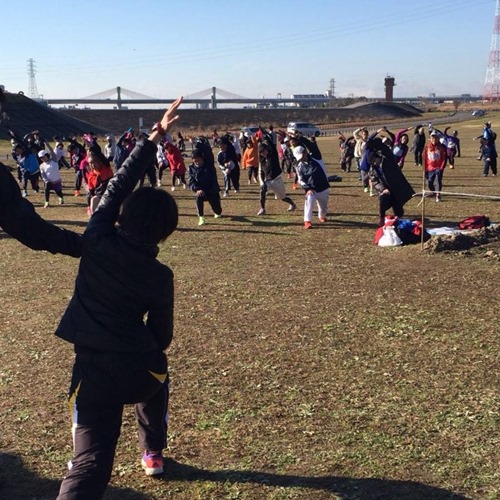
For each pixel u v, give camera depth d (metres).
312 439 4.33
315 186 13.24
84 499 2.84
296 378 5.40
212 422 4.61
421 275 8.98
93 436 3.00
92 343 2.97
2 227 2.96
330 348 6.12
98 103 156.25
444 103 194.75
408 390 5.10
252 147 23.02
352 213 15.04
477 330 6.55
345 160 27.47
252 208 16.34
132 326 3.03
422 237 10.65
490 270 9.15
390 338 6.38
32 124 71.81
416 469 3.92
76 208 17.28
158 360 3.12
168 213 3.05
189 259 10.41
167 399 3.82
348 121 110.12
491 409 4.71
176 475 3.92
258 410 4.80
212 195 14.23
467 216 14.09
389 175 11.95
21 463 4.09
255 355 5.97
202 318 7.18
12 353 6.13
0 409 4.89
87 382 3.00
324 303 7.69
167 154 21.14
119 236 3.04
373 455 4.09
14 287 8.80
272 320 7.06
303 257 10.36
